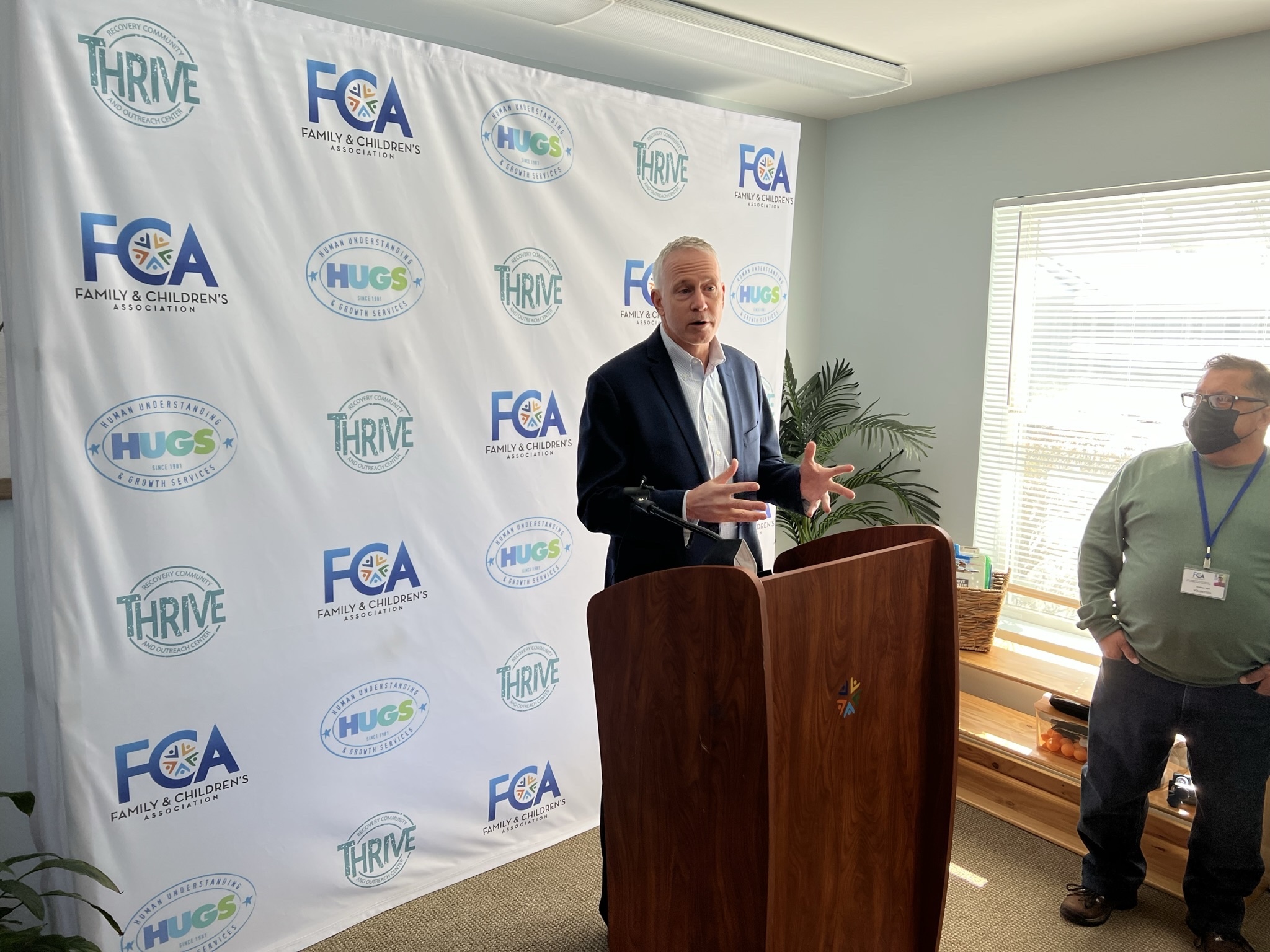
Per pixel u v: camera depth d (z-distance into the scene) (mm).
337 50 1987
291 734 2146
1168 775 2707
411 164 2133
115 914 1941
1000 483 3695
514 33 2980
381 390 2164
